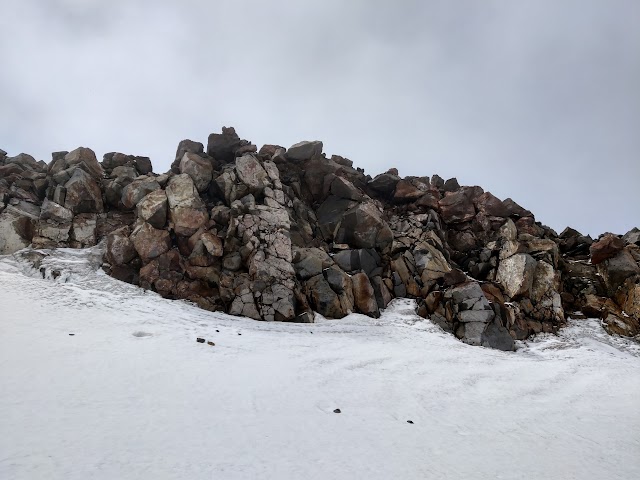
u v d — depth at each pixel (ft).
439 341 60.44
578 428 34.12
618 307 75.82
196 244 66.08
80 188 71.82
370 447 27.04
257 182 75.15
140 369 35.73
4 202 68.39
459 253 85.92
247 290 62.28
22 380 30.55
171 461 22.31
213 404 30.76
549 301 73.77
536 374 48.65
